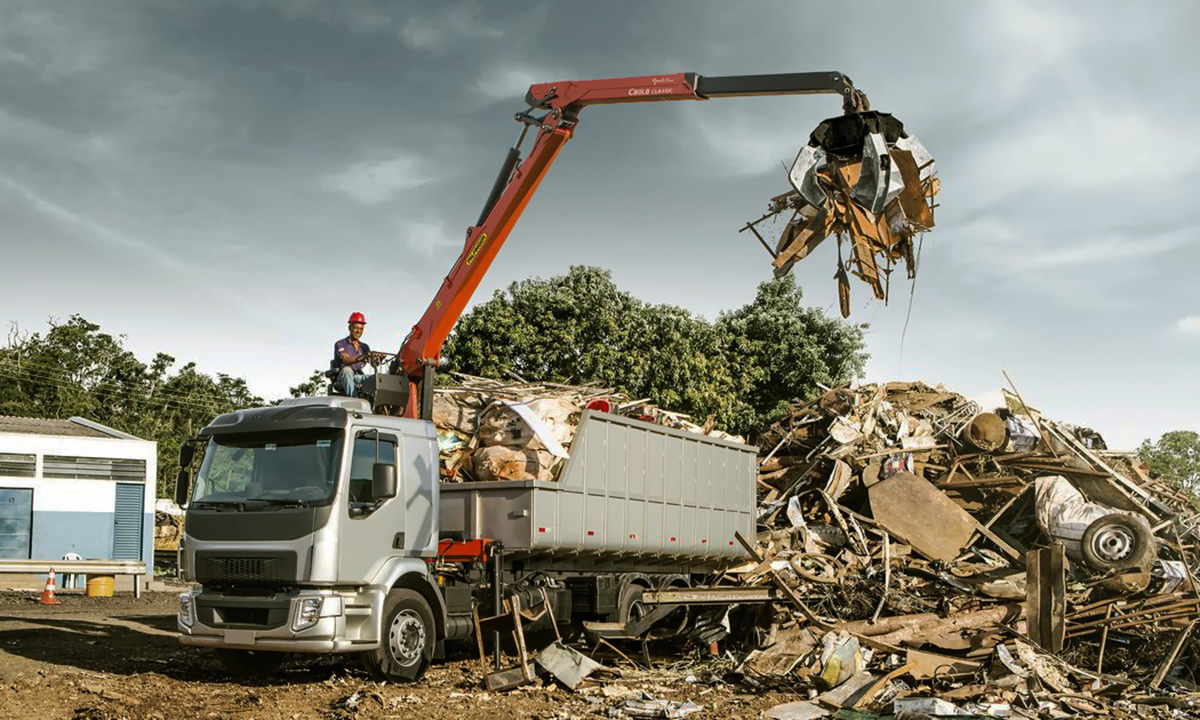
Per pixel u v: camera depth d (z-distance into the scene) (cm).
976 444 2033
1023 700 1150
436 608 1248
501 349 3578
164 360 6675
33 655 1341
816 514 1973
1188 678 1407
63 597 2403
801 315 4634
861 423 2145
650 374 3747
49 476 3005
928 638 1349
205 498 1194
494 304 3681
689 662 1413
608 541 1438
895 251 1050
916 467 2025
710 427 1797
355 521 1148
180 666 1309
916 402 2294
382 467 1141
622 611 1491
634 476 1502
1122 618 1475
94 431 3344
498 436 1388
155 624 1809
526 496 1310
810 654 1267
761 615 1512
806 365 4453
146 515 3162
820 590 1636
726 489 1736
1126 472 2052
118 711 978
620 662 1409
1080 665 1443
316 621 1108
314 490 1140
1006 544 1836
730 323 4594
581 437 1398
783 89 1241
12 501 2950
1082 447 2000
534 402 1410
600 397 1638
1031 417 2053
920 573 1731
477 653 1456
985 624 1445
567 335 3594
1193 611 1500
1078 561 1727
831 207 1031
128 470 3145
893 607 1564
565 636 1506
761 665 1278
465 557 1304
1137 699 1213
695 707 1068
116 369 6356
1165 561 1695
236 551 1148
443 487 1373
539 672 1235
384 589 1164
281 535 1129
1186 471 6838
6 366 5809
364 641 1144
